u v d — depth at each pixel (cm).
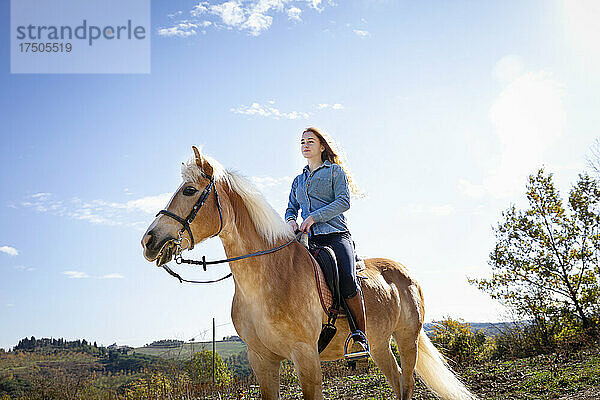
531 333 1431
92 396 815
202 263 364
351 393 887
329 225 434
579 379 751
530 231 1366
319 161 466
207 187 360
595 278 1281
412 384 514
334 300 398
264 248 381
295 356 364
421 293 536
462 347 1511
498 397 704
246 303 378
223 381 923
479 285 1422
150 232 335
